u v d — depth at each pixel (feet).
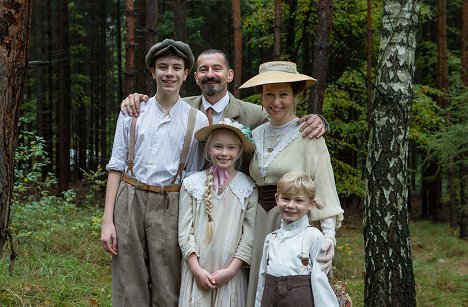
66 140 49.14
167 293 9.56
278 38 25.77
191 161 10.00
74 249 22.17
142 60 41.22
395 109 13.96
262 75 9.69
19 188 24.11
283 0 39.34
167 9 53.88
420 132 36.60
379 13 38.37
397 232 13.97
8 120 8.98
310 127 9.55
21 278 17.25
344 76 38.88
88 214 28.84
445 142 30.42
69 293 17.01
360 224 43.19
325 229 9.39
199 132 9.62
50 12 53.72
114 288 9.72
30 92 60.39
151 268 9.64
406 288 13.98
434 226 44.75
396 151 13.97
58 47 51.72
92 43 66.13
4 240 9.45
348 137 40.55
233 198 9.64
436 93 37.37
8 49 8.84
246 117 11.60
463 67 35.63
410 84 14.11
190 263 9.35
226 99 11.66
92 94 66.54
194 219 9.57
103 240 9.59
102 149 60.75
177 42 9.66
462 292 23.95
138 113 9.87
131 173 9.75
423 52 50.29
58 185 48.55
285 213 9.13
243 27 40.91
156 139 9.71
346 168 38.40
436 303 22.09
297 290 8.84
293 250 9.01
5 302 15.16
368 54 34.81
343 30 40.65
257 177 9.77
